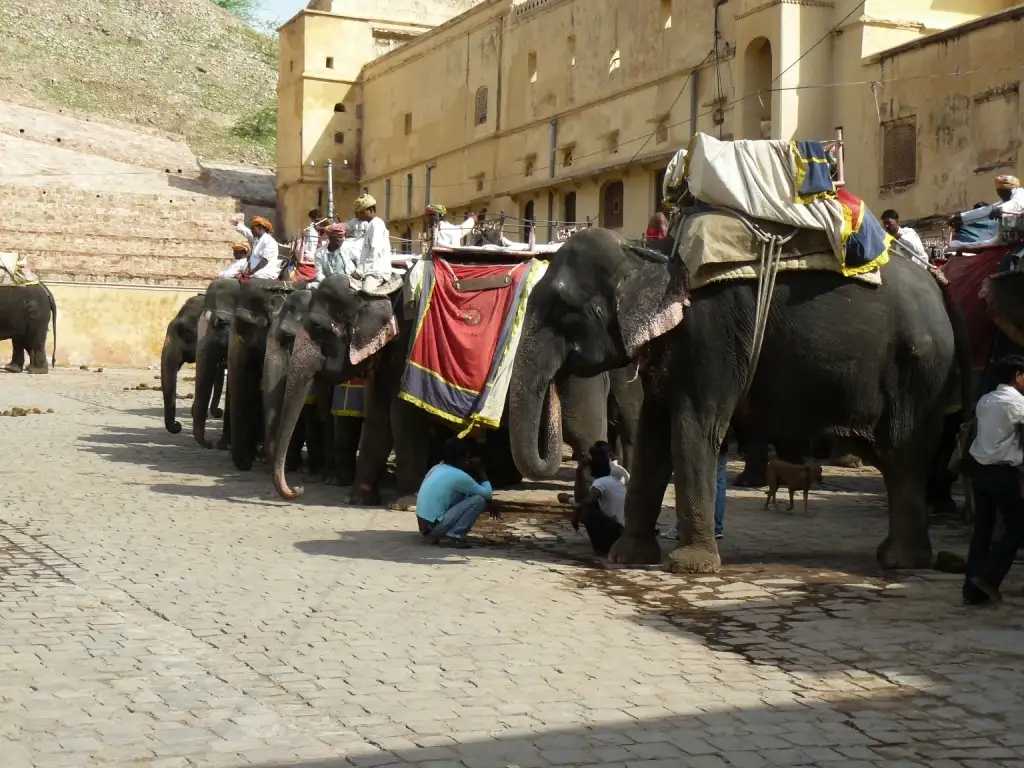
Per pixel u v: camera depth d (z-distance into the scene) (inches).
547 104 1556.3
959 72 959.0
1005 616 335.0
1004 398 339.6
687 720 257.8
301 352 509.7
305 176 2000.5
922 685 279.3
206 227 1748.3
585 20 1478.8
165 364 756.0
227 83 2640.3
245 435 629.9
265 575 386.0
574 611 342.3
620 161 1405.0
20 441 720.3
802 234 378.6
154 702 268.7
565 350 390.6
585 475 485.7
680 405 386.9
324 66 2007.9
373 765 234.2
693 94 1279.5
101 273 1428.4
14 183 1798.7
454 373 492.1
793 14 1088.2
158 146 2196.1
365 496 526.3
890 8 1063.6
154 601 352.8
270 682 282.2
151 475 606.9
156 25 2743.6
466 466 450.9
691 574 388.2
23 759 236.5
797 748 243.0
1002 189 558.9
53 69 2415.1
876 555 417.4
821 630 322.3
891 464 395.2
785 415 388.8
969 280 475.5
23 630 322.3
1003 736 249.4
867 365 382.9
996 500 339.9
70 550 420.8
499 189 1664.6
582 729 252.5
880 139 1038.4
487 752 240.4
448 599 355.9
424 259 512.7
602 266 387.2
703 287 380.8
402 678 285.0
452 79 1780.3
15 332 1193.4
